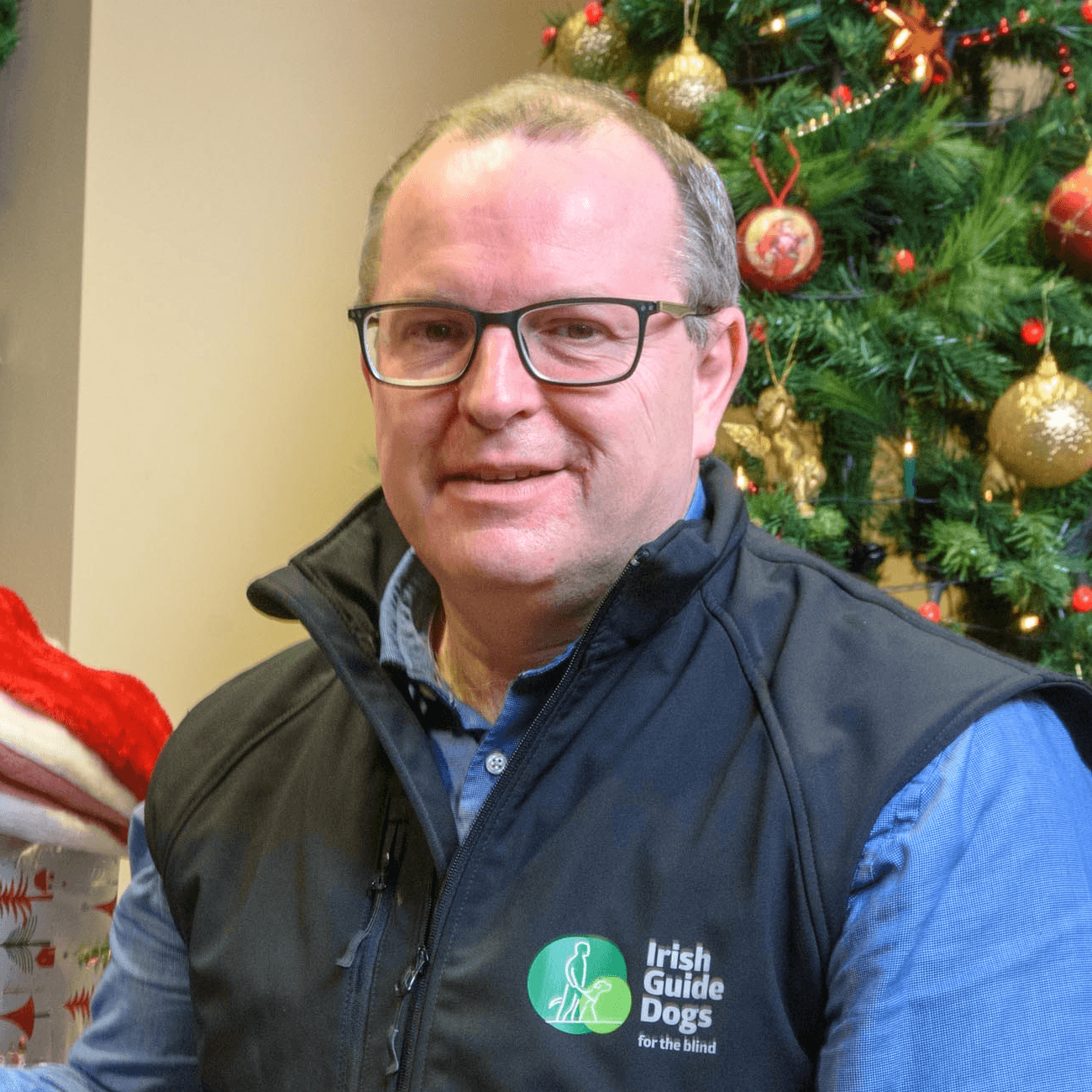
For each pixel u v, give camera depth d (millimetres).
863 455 1925
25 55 2457
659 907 753
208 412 2457
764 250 1734
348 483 2639
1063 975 689
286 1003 848
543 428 820
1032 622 1818
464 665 949
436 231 834
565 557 831
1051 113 1875
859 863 728
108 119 2311
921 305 1778
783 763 769
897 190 1839
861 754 757
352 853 882
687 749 805
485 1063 747
